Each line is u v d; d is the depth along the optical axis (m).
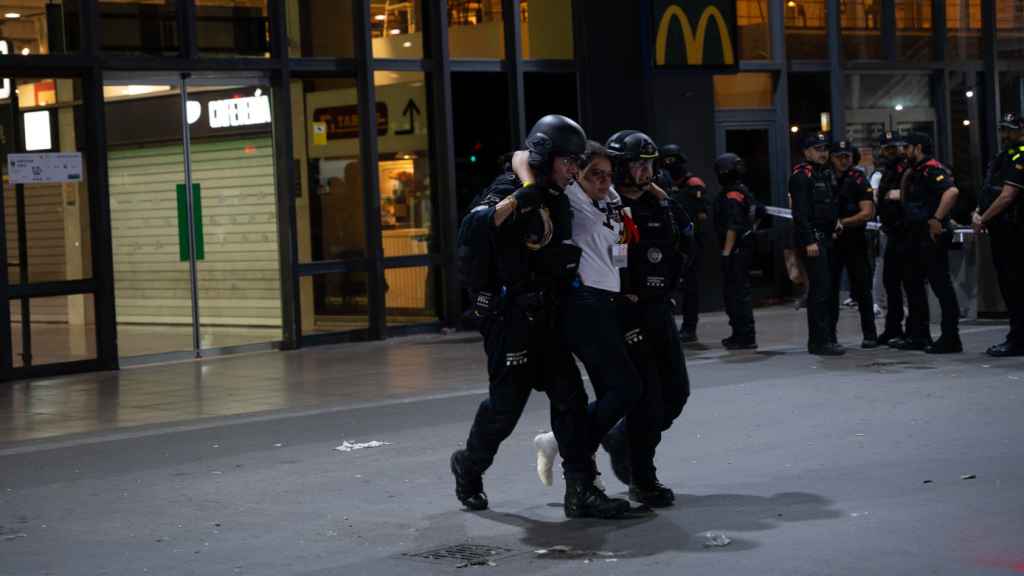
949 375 22.89
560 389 13.55
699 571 11.48
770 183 38.06
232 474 16.73
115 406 23.19
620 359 13.34
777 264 37.81
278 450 18.23
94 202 27.84
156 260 29.14
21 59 26.81
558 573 11.61
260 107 30.34
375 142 31.55
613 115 34.91
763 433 18.05
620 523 13.40
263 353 30.12
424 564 12.12
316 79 31.06
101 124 27.78
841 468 15.58
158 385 25.66
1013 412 18.94
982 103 42.50
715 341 29.48
